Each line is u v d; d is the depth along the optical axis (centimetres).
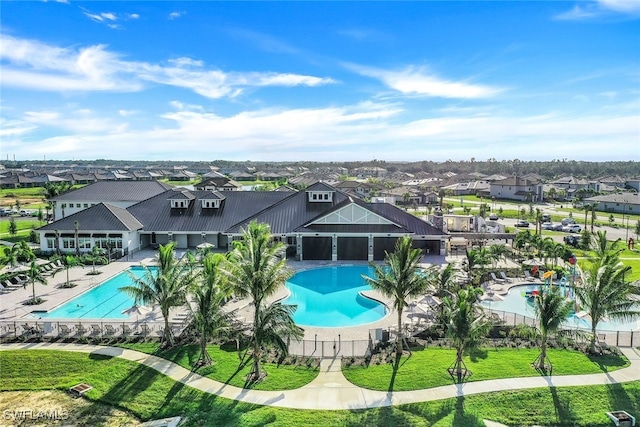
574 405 2548
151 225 6600
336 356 3141
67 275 4988
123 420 2417
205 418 2406
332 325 3878
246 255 3048
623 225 9506
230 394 2639
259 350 2864
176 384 2745
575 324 3962
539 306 2973
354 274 5466
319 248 6109
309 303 4469
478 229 7619
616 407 2542
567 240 7550
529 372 2900
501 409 2500
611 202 12369
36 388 2730
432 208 12556
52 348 3219
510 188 15938
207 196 6981
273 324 2791
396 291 3100
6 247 6875
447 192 17800
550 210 12612
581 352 3234
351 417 2405
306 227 6050
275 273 2891
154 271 5456
